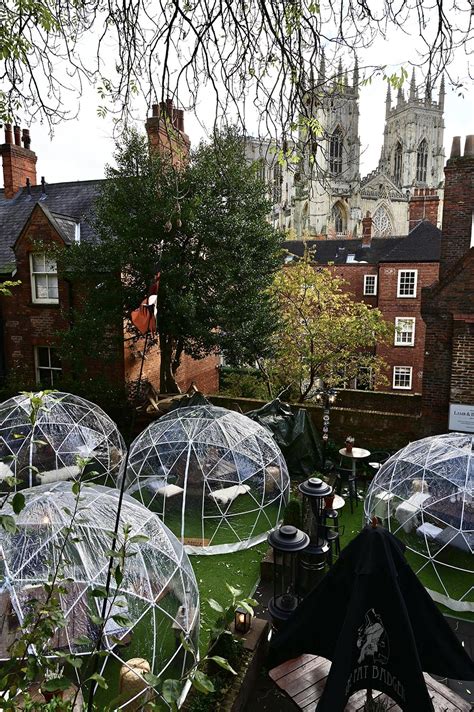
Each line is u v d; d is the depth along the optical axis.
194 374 23.52
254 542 10.94
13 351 20.22
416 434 16.11
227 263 15.05
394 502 10.27
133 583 6.18
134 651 5.93
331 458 15.68
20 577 5.59
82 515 6.45
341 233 61.91
